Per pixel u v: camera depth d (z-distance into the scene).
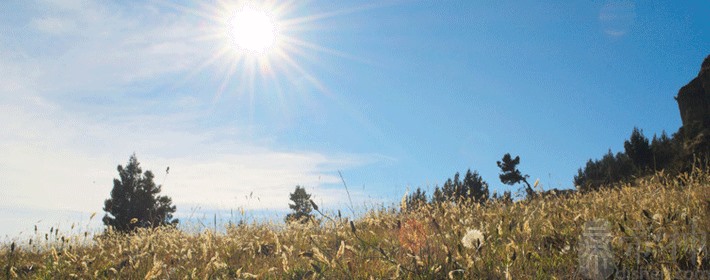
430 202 10.02
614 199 7.93
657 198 7.19
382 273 4.89
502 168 30.77
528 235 5.40
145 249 7.25
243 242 8.55
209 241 7.61
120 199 31.23
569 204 7.88
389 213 9.82
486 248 5.03
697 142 23.25
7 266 6.97
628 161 25.56
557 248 5.12
